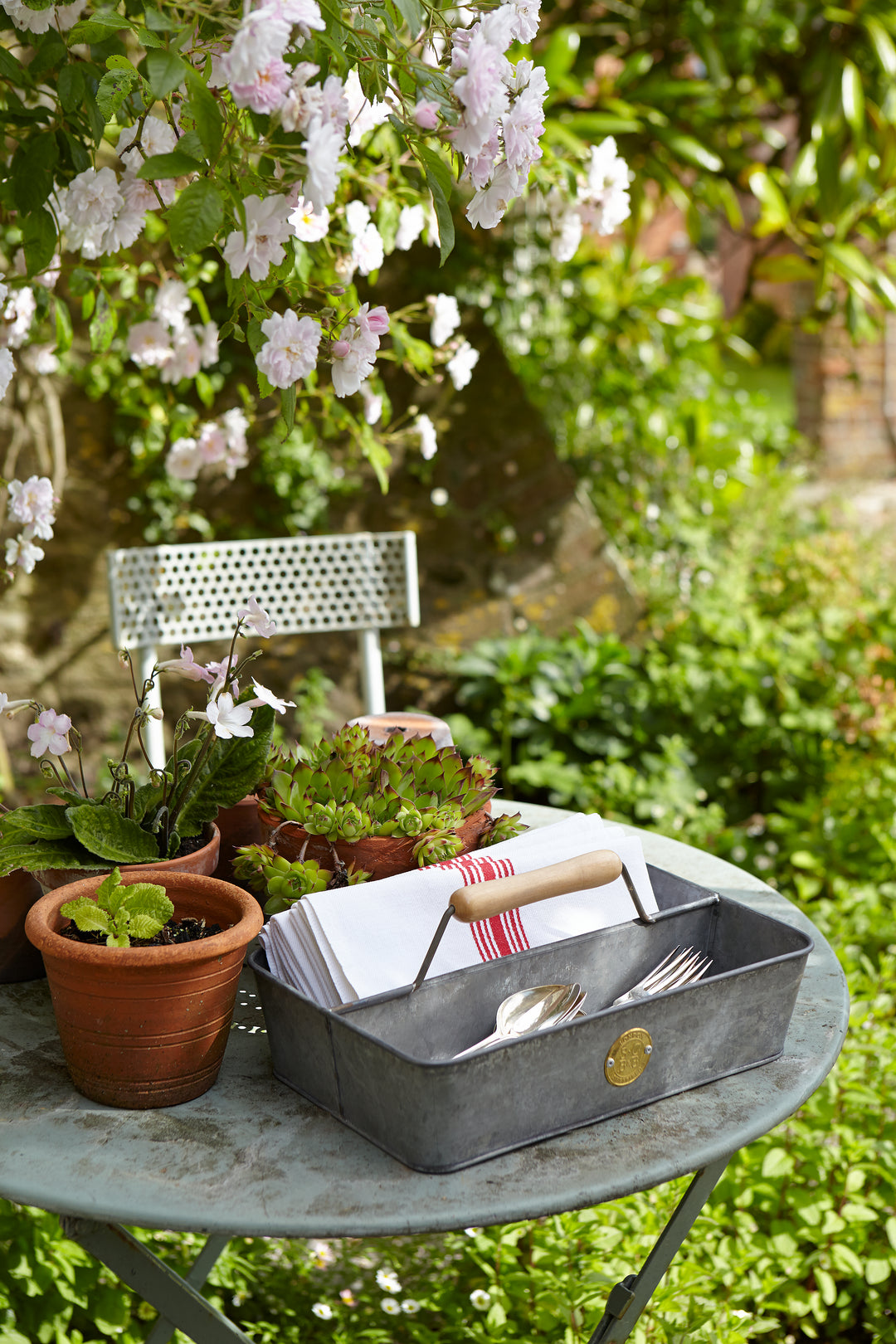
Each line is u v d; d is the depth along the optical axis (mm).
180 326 2023
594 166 1794
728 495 4906
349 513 3922
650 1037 1005
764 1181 1797
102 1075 1016
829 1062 1114
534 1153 956
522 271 4219
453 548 4031
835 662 3734
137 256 2252
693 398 4863
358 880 1194
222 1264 1790
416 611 2553
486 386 4016
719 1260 1669
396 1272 1846
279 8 930
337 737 1353
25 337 1799
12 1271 1507
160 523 3711
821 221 4191
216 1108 1027
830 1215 1694
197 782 1274
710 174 4238
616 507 4465
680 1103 1033
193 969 985
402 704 4004
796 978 1087
